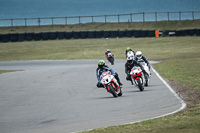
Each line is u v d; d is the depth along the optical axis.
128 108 34.78
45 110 36.62
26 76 79.75
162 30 198.12
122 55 138.88
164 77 63.12
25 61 131.88
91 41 198.62
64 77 73.44
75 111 34.91
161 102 37.16
